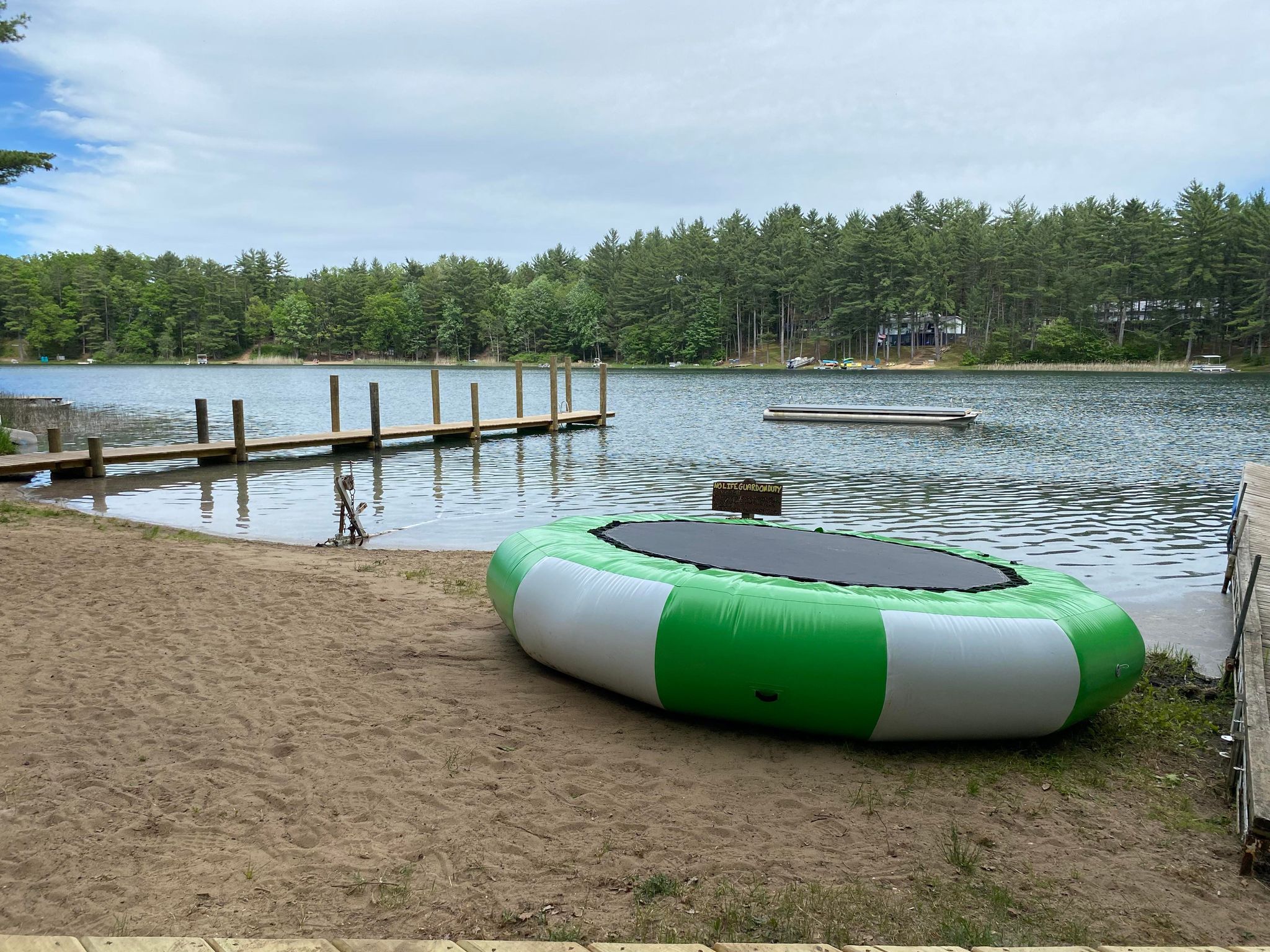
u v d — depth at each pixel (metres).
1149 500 14.71
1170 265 75.19
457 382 65.88
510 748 4.32
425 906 2.93
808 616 4.32
